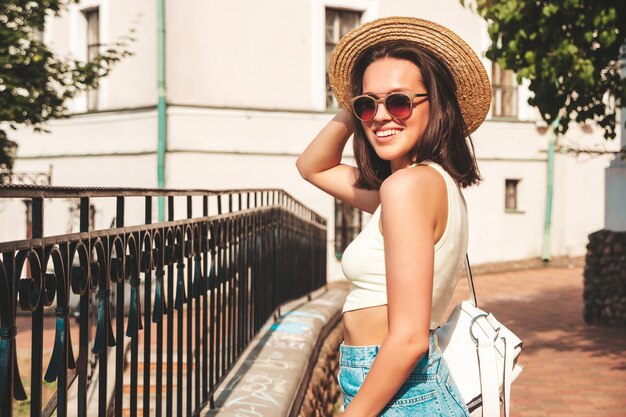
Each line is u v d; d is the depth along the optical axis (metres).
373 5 15.85
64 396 1.87
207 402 3.51
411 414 1.81
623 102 7.40
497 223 17.78
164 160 14.05
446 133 1.93
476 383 1.95
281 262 6.66
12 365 1.56
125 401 4.85
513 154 17.98
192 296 3.25
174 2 14.12
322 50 15.41
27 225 15.41
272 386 4.03
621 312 10.12
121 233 2.28
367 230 1.88
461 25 17.03
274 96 14.97
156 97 14.08
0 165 9.12
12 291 1.55
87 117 15.14
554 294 13.72
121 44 9.70
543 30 6.63
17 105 8.05
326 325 6.54
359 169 2.24
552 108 7.16
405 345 1.66
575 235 18.72
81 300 2.04
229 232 4.20
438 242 1.78
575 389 6.80
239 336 4.57
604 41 6.61
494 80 17.86
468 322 2.01
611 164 10.55
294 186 15.17
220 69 14.48
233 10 14.56
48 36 15.78
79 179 15.30
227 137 14.55
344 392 1.89
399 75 1.92
